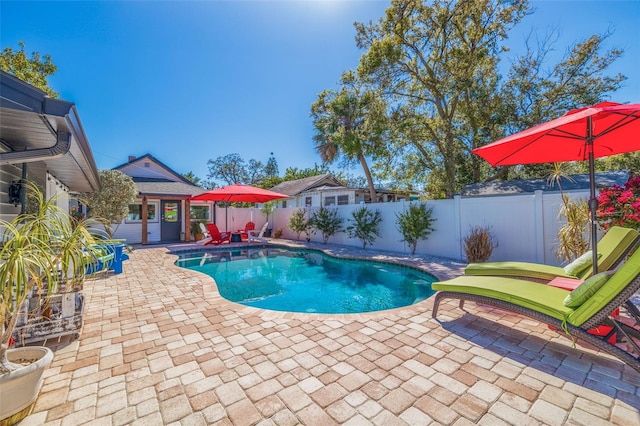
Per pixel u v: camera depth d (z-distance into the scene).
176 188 17.28
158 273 7.79
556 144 4.01
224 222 19.19
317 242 15.44
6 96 2.52
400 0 14.16
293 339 3.70
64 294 3.62
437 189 18.39
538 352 3.30
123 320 4.37
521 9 13.46
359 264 10.25
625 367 2.96
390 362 3.12
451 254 9.77
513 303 3.45
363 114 16.73
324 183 25.23
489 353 3.29
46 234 2.58
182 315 4.57
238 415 2.33
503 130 15.88
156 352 3.37
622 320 4.03
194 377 2.86
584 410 2.35
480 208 8.92
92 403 2.47
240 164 43.81
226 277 8.96
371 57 14.52
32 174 5.47
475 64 14.25
